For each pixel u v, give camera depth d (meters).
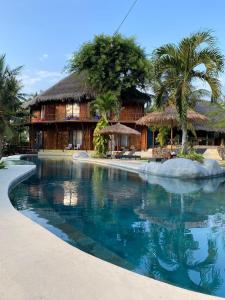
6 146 31.30
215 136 35.09
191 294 3.09
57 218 6.86
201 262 4.58
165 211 7.57
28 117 39.69
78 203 8.35
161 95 15.95
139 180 12.89
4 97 16.81
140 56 35.88
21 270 3.50
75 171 16.41
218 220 6.82
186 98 15.26
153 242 5.41
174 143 30.34
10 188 9.87
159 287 3.20
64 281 3.27
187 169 13.34
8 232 4.81
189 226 6.33
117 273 3.49
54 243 4.37
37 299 2.90
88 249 5.06
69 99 36.75
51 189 10.52
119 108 34.97
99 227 6.21
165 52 15.53
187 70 15.41
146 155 28.30
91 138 35.56
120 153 27.28
